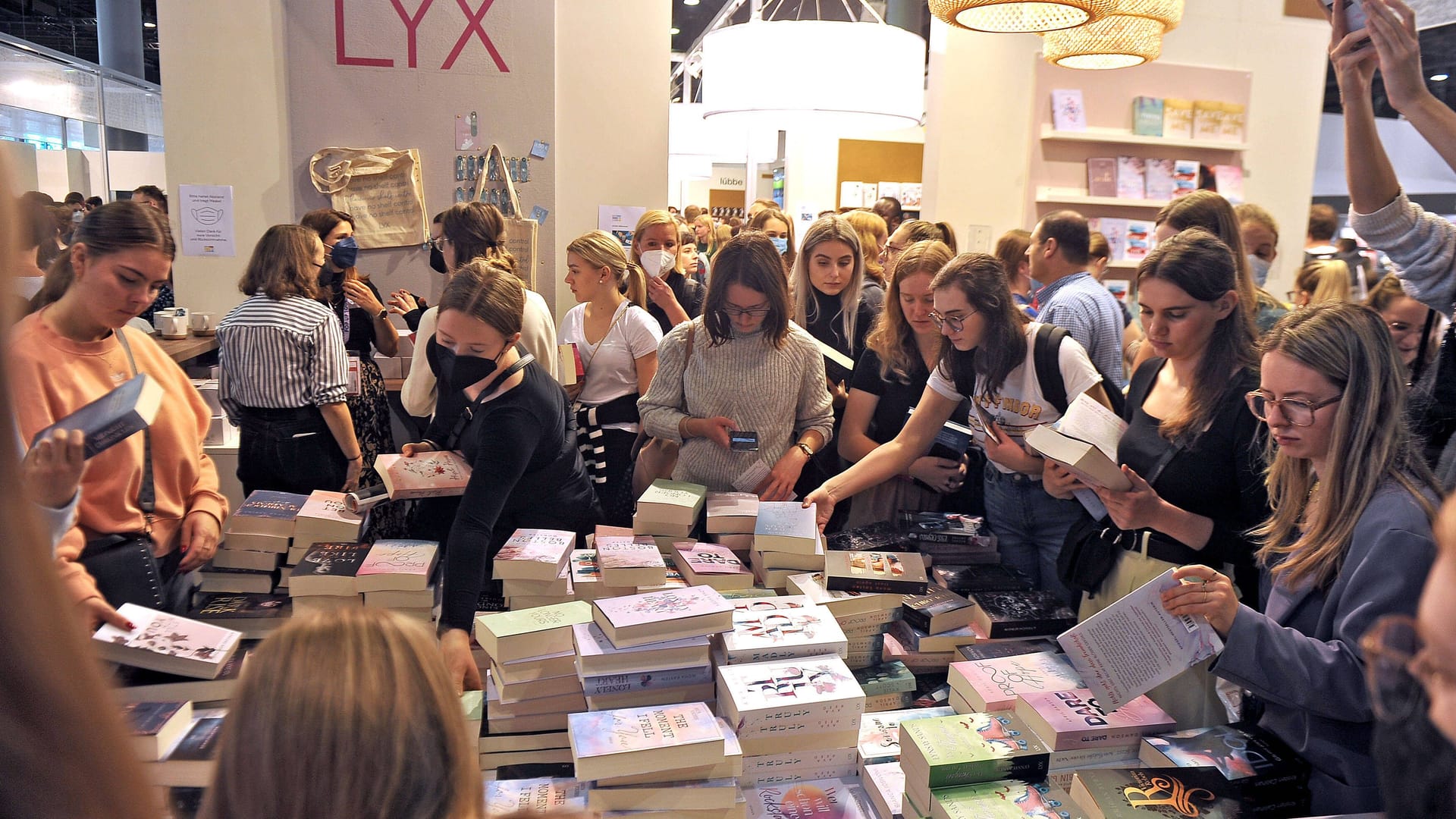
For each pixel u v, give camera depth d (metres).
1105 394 2.54
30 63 10.37
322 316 3.33
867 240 4.84
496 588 2.36
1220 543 2.02
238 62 4.82
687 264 5.73
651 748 1.57
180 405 2.30
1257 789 1.56
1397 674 0.75
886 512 3.08
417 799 0.87
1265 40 6.79
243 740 0.87
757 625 1.96
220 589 2.27
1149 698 1.93
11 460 0.44
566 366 3.63
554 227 5.13
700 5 13.55
